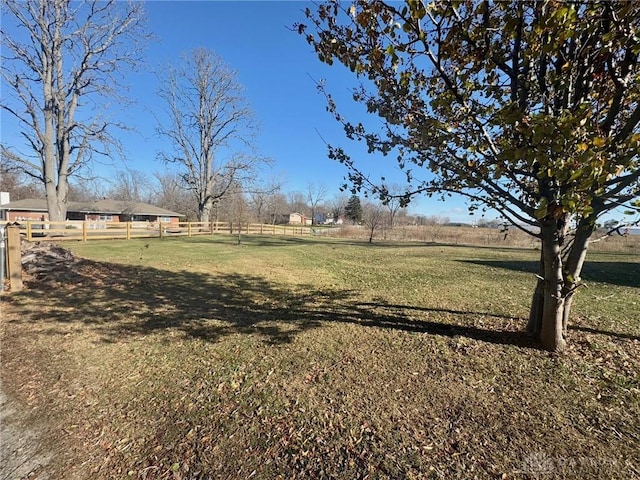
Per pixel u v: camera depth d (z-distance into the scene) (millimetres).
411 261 11438
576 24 2143
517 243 22156
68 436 2568
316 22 2748
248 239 20797
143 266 9422
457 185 3172
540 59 2830
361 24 2455
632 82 2535
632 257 13141
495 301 5945
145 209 38500
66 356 3873
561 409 2711
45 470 2248
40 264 8383
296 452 2340
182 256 11617
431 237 26281
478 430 2492
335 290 7016
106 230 17625
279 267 9906
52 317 5133
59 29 16766
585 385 3043
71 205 35844
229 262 10602
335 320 5031
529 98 2951
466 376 3260
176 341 4293
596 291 6617
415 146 3029
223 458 2307
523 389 3008
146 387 3219
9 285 6637
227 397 3025
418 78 3043
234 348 4066
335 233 31953
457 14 2242
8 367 3619
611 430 2453
